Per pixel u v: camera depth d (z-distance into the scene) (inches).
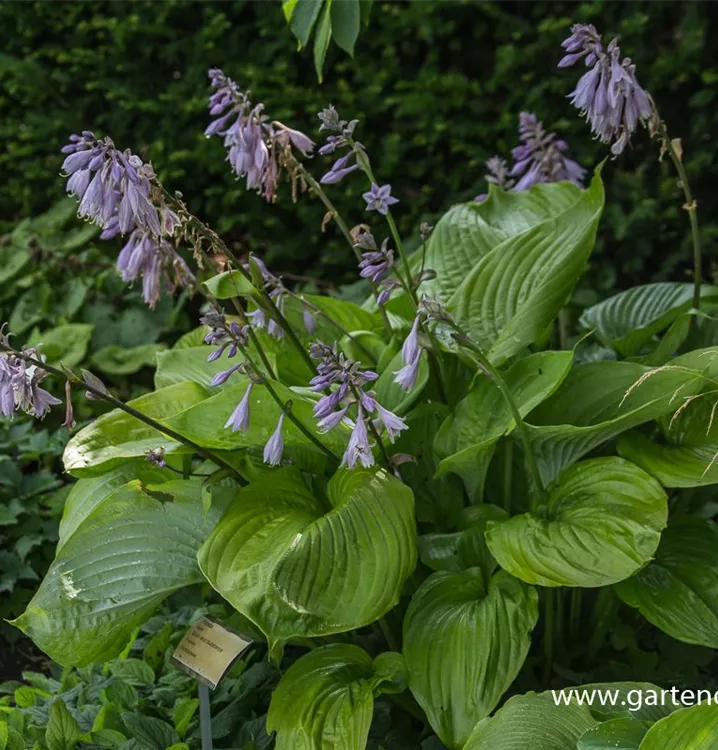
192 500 63.1
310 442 60.6
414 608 58.9
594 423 61.6
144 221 55.1
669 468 59.6
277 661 60.1
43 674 75.1
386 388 63.7
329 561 54.8
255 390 57.6
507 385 61.9
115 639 59.2
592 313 75.5
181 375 70.3
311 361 64.1
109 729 59.3
